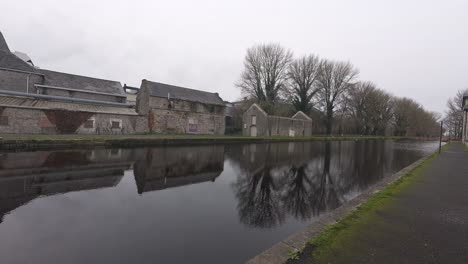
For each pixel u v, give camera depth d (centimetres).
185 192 805
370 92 5100
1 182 794
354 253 304
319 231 365
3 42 2697
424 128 7131
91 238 470
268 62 4122
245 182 973
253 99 4100
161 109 2898
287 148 2334
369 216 432
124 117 2505
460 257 301
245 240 489
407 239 346
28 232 482
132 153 1458
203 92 3609
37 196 688
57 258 399
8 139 1298
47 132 2042
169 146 1853
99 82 2836
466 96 3094
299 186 943
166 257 416
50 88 2431
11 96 2100
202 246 459
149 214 604
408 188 641
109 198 705
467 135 2850
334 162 1539
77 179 874
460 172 891
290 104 4381
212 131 3431
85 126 2238
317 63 4362
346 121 5241
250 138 2609
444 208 484
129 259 406
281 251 306
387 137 5475
